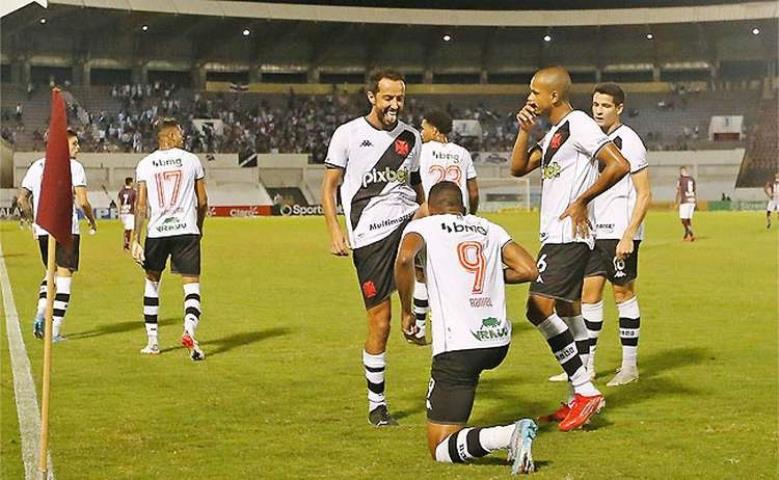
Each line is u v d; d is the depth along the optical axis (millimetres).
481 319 9680
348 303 24062
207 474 9492
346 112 107312
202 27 103062
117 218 86750
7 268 33844
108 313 22344
